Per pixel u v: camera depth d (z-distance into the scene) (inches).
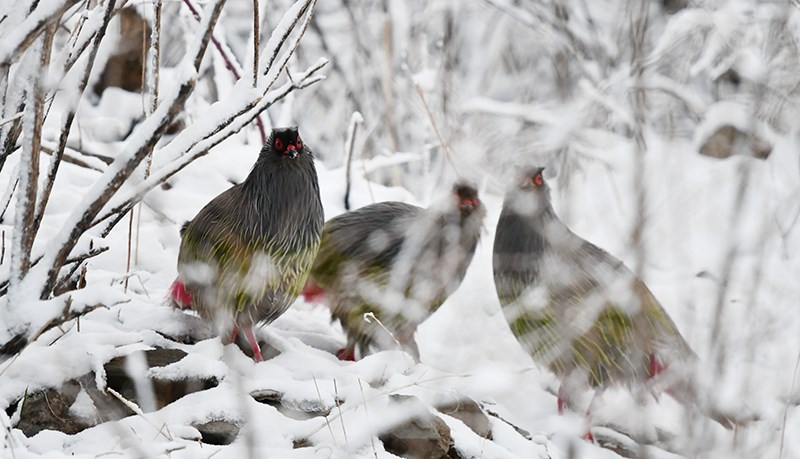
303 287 388.2
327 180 531.5
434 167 622.8
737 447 293.4
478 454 293.7
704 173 518.3
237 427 286.5
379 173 650.8
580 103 551.8
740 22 585.6
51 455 249.6
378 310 389.7
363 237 396.5
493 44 674.2
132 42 509.0
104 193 255.3
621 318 378.9
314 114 758.5
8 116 275.0
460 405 320.8
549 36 613.3
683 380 373.1
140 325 346.9
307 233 356.2
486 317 442.0
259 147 530.3
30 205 257.9
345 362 373.4
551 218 389.1
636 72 258.5
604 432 373.4
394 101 692.7
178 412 288.7
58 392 292.2
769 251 442.3
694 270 434.6
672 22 592.4
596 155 525.3
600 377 383.2
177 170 269.7
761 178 498.3
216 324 351.3
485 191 535.8
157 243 416.8
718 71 602.2
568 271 382.9
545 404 389.7
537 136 538.9
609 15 641.6
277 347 359.3
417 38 711.7
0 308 263.7
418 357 397.1
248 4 763.4
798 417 348.8
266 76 279.6
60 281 291.6
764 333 334.6
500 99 684.1
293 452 272.5
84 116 490.6
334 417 283.7
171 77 535.5
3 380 286.8
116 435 270.8
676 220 367.2
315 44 760.3
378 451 282.0
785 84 507.8
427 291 394.6
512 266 389.1
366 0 743.7
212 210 356.8
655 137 557.0
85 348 306.0
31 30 229.1
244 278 348.8
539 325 386.9
